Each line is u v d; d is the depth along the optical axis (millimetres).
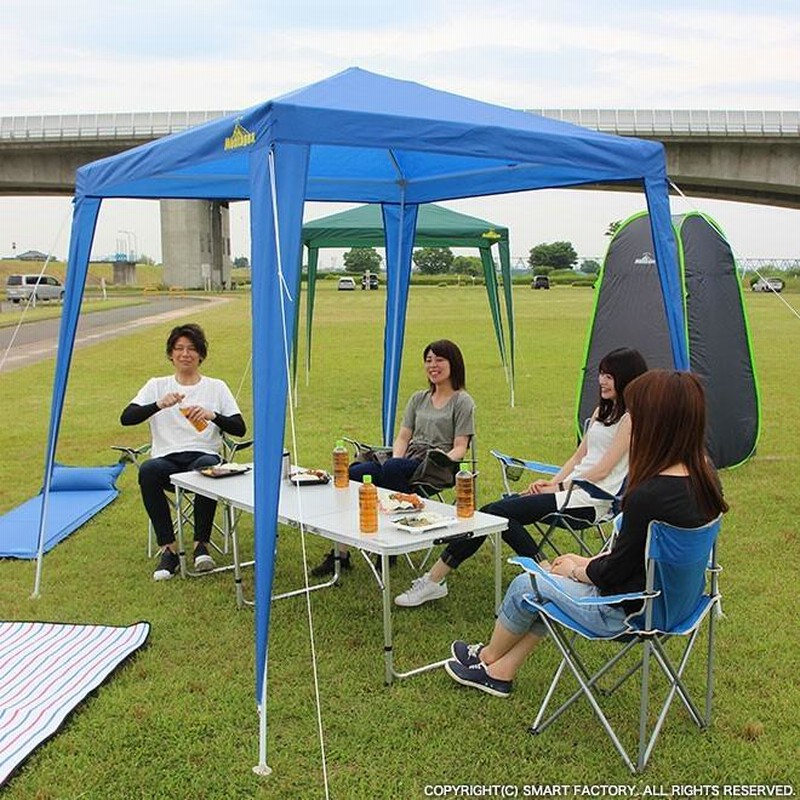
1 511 6703
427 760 3225
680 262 7602
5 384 14641
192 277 58625
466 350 19391
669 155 37062
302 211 3467
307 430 9969
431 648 4148
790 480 7414
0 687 3744
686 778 3113
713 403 7664
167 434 5461
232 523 5004
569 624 3139
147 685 3801
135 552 5668
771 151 36625
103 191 4941
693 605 3166
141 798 3018
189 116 38688
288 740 3361
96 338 23578
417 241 10992
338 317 29922
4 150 40000
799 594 4797
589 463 4688
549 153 4141
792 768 3170
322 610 4621
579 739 3352
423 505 4438
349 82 4293
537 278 55656
